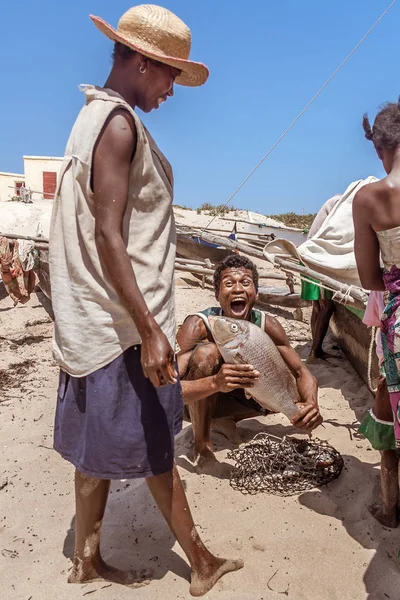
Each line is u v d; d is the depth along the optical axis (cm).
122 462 229
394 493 296
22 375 578
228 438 394
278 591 251
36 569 267
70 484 348
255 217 2908
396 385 245
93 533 250
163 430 237
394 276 244
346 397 495
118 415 228
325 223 541
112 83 230
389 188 237
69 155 221
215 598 246
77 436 238
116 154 209
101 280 221
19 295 848
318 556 274
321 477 336
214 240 832
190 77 242
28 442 410
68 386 240
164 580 258
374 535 290
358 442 398
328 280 482
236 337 296
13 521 309
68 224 222
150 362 212
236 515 307
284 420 438
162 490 246
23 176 3569
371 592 252
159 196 225
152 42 221
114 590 250
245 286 348
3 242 822
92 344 225
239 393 363
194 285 1033
